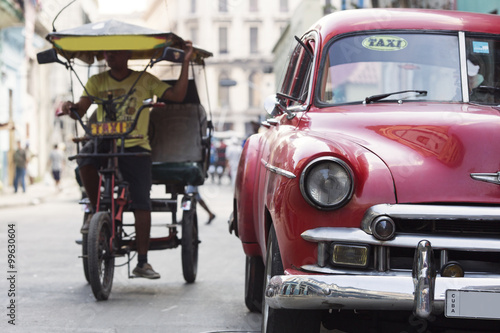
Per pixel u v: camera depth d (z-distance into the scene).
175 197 8.46
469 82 5.42
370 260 4.28
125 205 7.75
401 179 4.30
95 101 7.77
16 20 33.97
